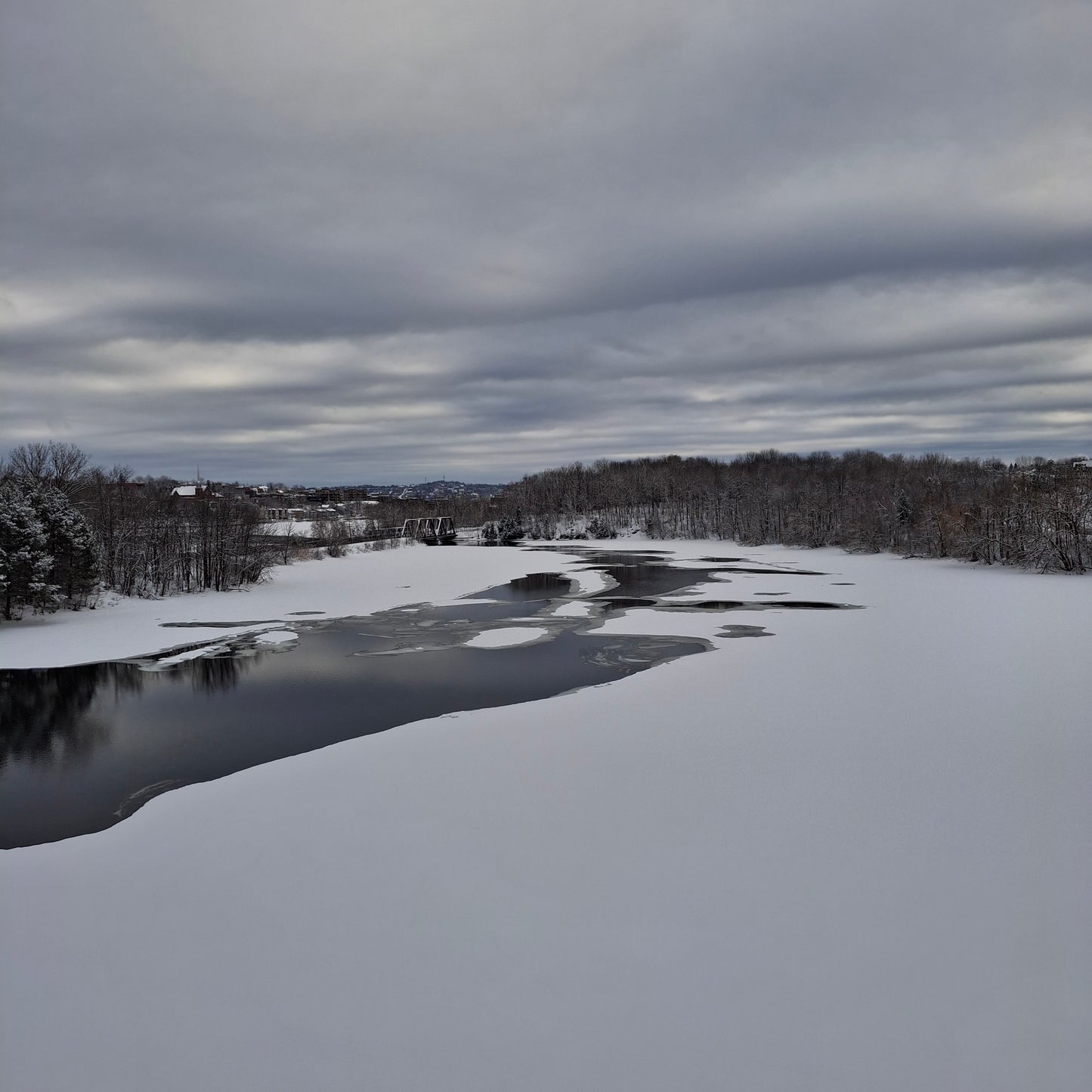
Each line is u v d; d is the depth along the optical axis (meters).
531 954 9.96
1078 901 10.90
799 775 16.36
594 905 11.20
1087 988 8.93
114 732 23.25
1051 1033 8.18
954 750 17.69
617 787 16.00
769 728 19.97
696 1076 7.73
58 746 21.91
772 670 27.12
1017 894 11.13
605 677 29.09
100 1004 9.22
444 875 12.31
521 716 22.30
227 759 20.56
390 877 12.33
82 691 28.78
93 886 12.40
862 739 18.72
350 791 16.44
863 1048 8.05
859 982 9.16
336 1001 9.12
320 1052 8.25
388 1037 8.46
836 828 13.64
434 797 15.87
